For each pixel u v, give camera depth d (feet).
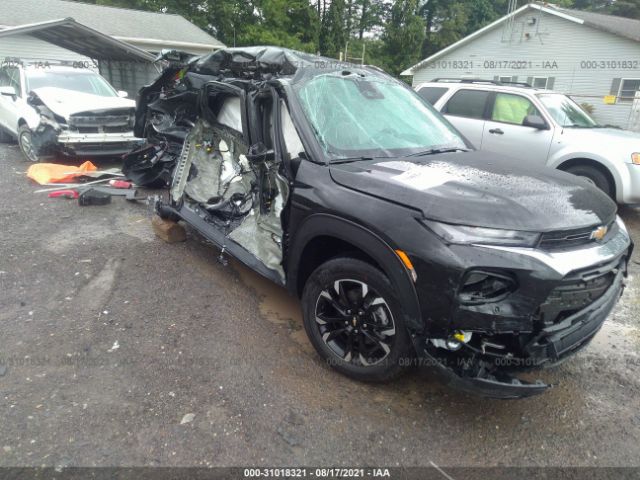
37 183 24.17
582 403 9.59
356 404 9.16
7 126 31.53
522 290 7.45
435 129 12.85
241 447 8.03
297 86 11.23
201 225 14.33
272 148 11.12
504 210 7.95
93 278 13.97
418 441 8.37
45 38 47.57
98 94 31.32
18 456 7.63
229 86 12.41
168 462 7.66
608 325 12.91
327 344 9.93
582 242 8.25
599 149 21.03
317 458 7.89
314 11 96.43
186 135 16.42
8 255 15.29
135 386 9.39
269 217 11.32
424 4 133.39
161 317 11.98
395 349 8.65
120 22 65.67
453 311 7.63
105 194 21.21
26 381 9.41
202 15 93.35
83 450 7.80
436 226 7.88
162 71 16.76
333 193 9.39
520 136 23.44
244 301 13.00
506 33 74.69
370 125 11.68
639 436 8.73
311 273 10.73
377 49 111.45
